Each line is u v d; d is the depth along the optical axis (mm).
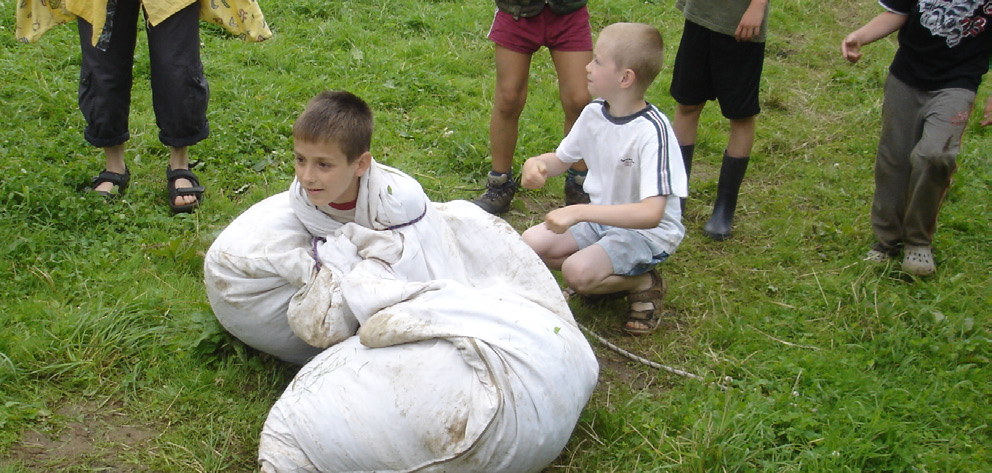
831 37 8352
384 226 3062
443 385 2686
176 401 3172
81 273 3820
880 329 3949
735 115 4598
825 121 6520
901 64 4301
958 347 3787
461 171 5262
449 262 3244
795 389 3463
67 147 4793
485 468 2725
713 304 4121
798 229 4875
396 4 7613
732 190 4785
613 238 3727
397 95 6000
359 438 2693
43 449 2918
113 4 4047
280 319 3139
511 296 3184
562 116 6039
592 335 3754
